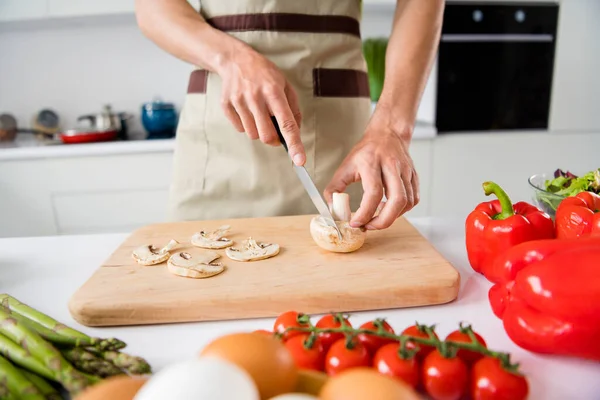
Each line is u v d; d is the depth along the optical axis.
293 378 0.34
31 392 0.38
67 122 2.19
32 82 2.13
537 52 1.88
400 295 0.60
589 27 1.87
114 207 1.81
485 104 1.92
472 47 1.84
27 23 1.93
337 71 1.00
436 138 1.89
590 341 0.45
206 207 1.03
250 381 0.29
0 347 0.41
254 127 0.76
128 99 2.20
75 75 2.14
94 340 0.42
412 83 0.84
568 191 0.73
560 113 1.97
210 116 0.99
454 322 0.56
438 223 0.93
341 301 0.59
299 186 1.01
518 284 0.49
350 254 0.71
